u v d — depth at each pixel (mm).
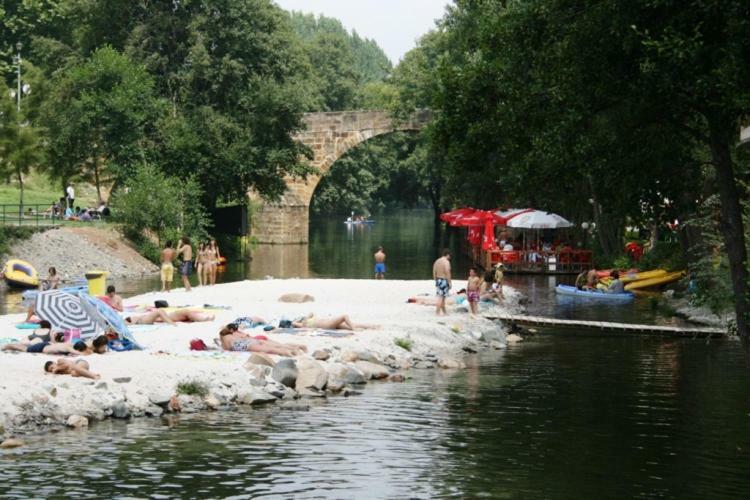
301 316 33219
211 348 26578
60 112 70688
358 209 157125
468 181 82750
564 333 35344
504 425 20703
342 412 21750
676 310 40406
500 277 42438
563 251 64375
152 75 73062
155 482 16391
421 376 26594
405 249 88438
